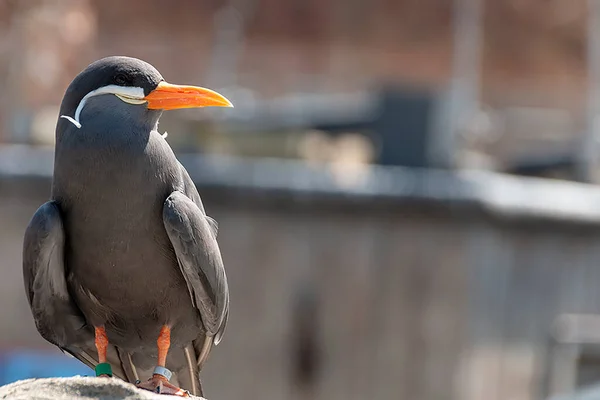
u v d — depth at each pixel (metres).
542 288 18.08
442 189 17.41
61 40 17.44
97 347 8.05
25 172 17.00
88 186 7.71
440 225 17.47
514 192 17.73
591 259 18.44
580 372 18.30
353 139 19.52
